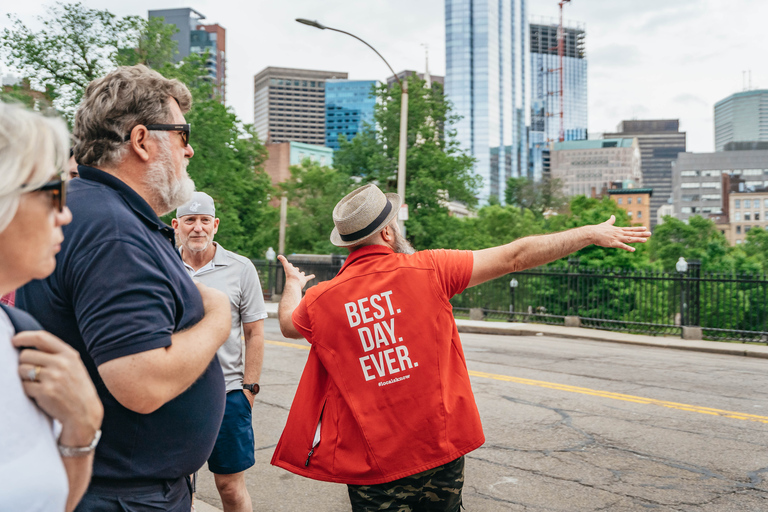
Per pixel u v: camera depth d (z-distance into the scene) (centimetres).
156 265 149
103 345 134
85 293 138
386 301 218
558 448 510
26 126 101
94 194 151
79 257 140
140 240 147
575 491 420
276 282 2195
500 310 1741
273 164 13925
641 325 1484
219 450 294
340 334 217
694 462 477
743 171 19900
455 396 220
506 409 638
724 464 473
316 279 2119
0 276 103
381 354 215
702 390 755
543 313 1667
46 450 98
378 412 212
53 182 105
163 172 167
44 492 95
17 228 101
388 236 239
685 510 388
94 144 160
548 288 1670
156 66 2505
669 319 1470
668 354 1123
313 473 218
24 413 96
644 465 471
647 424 584
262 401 660
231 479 299
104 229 143
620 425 580
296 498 412
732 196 16675
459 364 227
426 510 221
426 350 216
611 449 508
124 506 150
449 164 2812
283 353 1008
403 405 212
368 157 2975
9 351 97
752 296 1409
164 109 167
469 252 228
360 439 212
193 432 163
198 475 459
